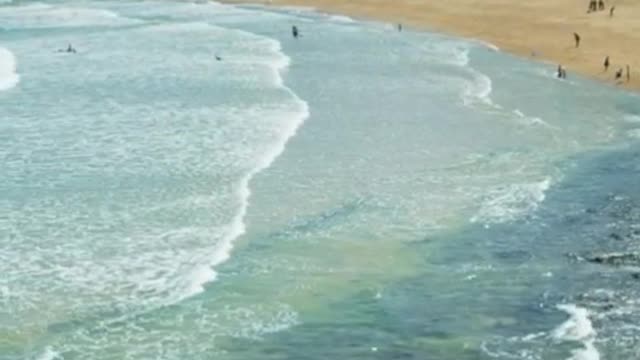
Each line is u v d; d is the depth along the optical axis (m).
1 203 34.56
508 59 67.69
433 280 28.45
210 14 99.31
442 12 92.75
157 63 63.03
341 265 29.53
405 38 78.44
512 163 40.62
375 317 25.97
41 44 73.94
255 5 109.56
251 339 24.66
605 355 23.62
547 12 86.75
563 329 25.09
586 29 76.75
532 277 28.64
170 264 29.30
